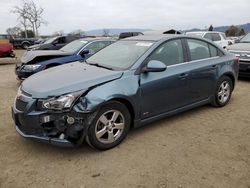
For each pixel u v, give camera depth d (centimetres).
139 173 342
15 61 1777
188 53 510
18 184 323
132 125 436
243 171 345
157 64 423
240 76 878
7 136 449
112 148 405
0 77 1061
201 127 484
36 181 329
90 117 371
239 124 498
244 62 837
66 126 363
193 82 507
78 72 428
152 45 464
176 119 521
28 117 371
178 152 393
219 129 476
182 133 458
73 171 348
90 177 335
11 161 372
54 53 843
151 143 421
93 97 372
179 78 477
